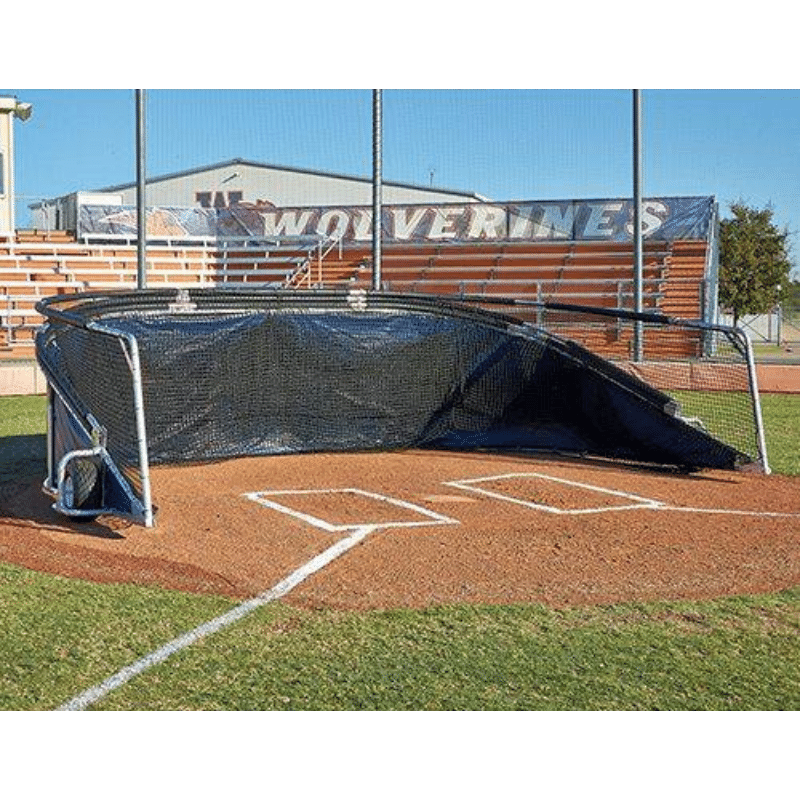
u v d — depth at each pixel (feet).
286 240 99.91
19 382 64.59
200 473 34.94
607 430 38.58
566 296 92.38
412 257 98.12
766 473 36.11
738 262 163.53
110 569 22.49
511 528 26.89
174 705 15.76
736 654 17.97
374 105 57.06
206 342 37.24
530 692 16.37
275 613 19.69
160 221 100.37
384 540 25.39
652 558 24.08
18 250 96.37
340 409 39.93
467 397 41.22
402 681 16.66
